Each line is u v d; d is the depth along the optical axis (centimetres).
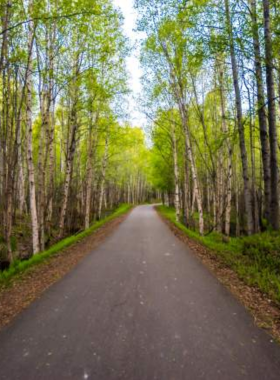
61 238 1349
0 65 720
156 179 3722
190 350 314
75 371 278
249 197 952
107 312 429
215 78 1320
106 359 299
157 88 1491
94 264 758
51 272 691
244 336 346
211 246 966
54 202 2039
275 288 514
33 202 960
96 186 3028
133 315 415
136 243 1109
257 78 767
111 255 877
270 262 669
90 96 1326
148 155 4078
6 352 317
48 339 346
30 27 849
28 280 632
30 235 1530
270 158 809
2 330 375
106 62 1278
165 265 732
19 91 1136
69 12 768
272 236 799
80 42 1103
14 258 1001
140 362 292
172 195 4206
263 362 290
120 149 2630
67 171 1370
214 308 438
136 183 6347
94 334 357
